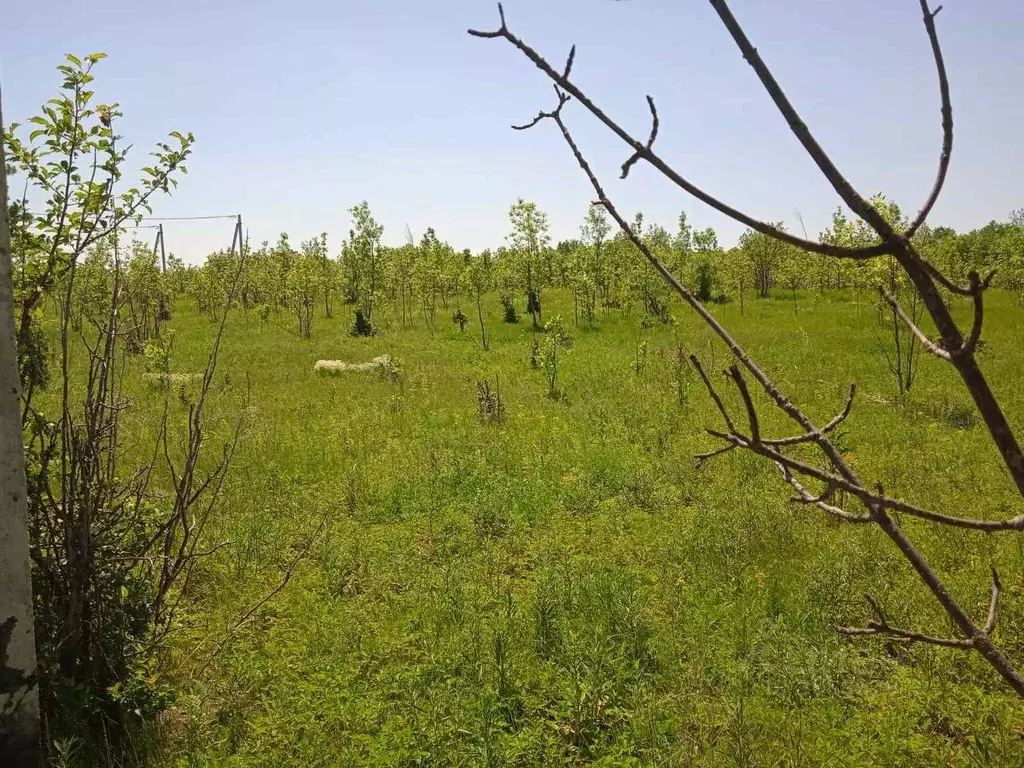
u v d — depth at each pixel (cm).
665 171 101
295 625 536
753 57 93
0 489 211
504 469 920
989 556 614
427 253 3447
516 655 475
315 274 3052
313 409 1309
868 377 1620
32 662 220
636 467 902
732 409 1271
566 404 1402
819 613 525
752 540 664
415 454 984
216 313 3441
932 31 95
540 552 662
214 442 1025
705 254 3819
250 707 435
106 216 383
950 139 93
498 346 2400
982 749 371
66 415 381
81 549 392
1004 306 2923
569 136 117
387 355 1903
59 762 337
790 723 404
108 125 373
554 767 376
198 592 590
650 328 2769
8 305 209
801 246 94
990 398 89
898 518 716
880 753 375
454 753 376
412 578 614
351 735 401
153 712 405
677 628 513
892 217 1066
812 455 916
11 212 363
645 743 393
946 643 114
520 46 108
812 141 92
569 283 3148
